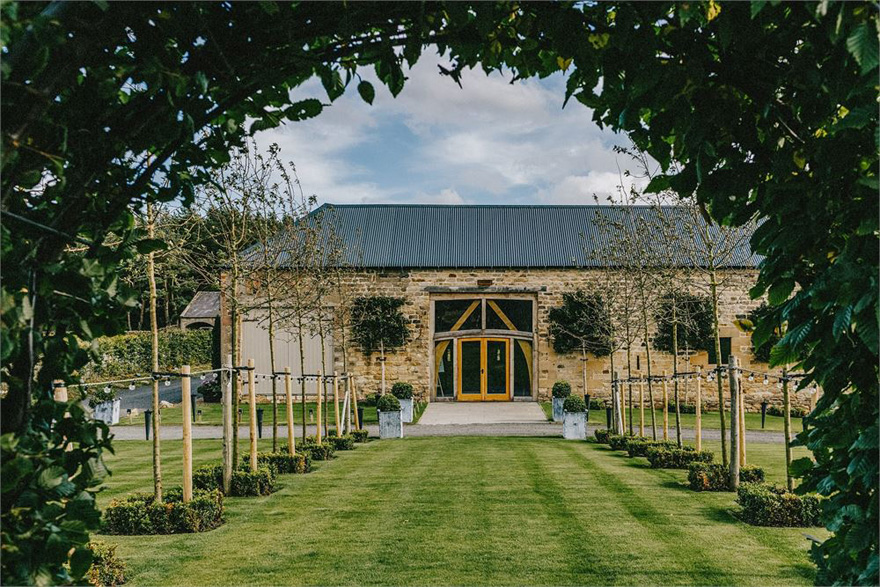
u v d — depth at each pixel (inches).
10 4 81.5
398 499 361.1
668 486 396.5
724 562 243.9
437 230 1156.5
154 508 286.7
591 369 1066.7
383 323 1062.4
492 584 222.5
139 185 111.7
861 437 106.6
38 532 94.3
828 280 106.7
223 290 400.8
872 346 101.3
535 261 1083.9
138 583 221.9
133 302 105.9
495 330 1096.2
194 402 898.1
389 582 224.4
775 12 108.9
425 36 118.1
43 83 87.7
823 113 113.9
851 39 93.8
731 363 371.6
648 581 224.8
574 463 502.9
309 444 544.4
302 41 111.3
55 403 99.6
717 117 118.6
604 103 137.2
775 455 562.9
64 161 99.3
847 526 120.1
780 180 116.0
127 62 100.8
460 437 732.0
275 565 241.8
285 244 490.9
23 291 93.6
